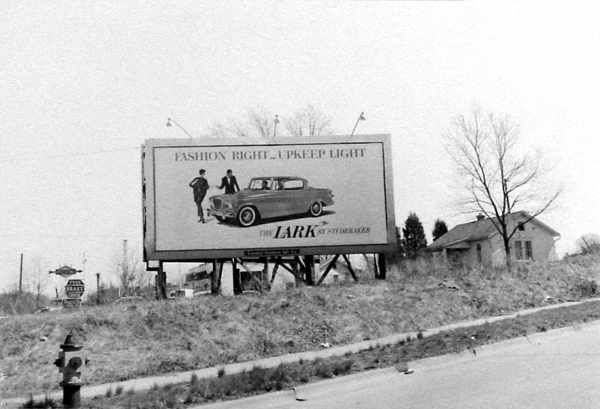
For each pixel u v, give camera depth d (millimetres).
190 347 15414
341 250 24391
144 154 24125
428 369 12305
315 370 11922
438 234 73688
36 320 16172
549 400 8602
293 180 24531
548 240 54531
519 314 19031
